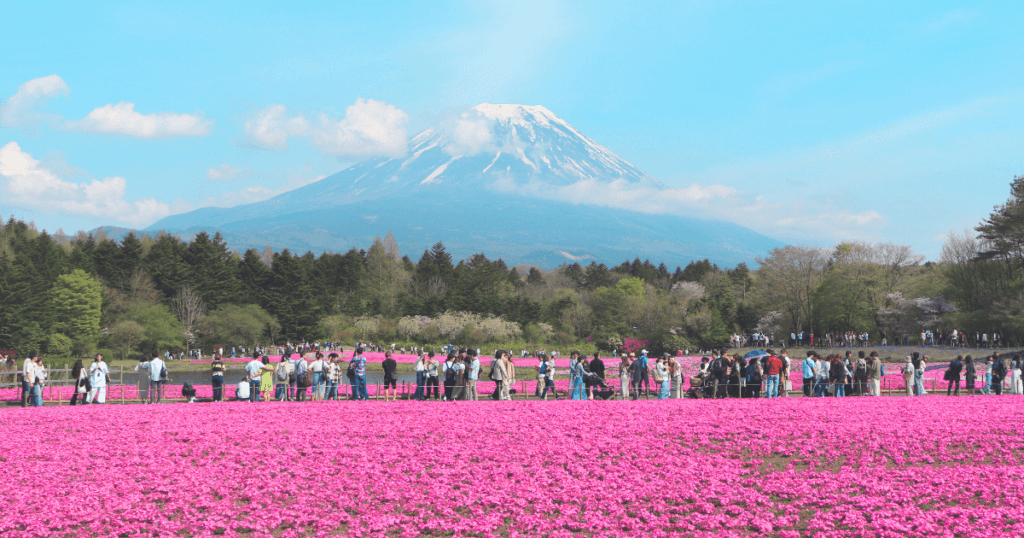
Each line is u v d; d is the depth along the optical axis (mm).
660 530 12055
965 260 82625
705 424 21500
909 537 11594
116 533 12008
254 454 17688
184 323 99688
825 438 19359
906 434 19766
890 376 43688
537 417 22922
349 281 148375
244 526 12352
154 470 16094
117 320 92438
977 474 15383
